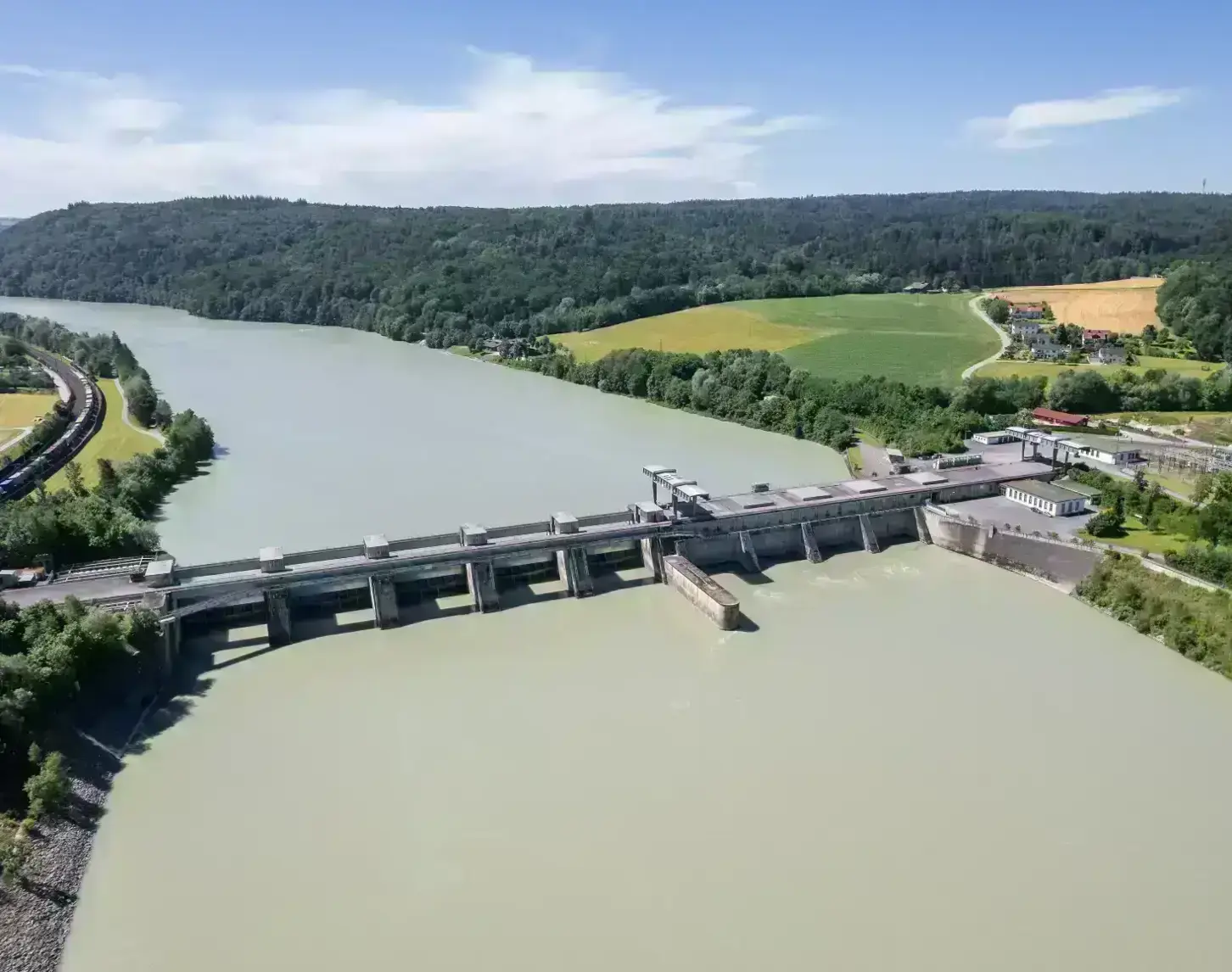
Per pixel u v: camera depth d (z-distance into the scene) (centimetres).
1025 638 10844
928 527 14450
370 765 8325
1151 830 7519
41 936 6331
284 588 10800
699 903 6712
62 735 8162
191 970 6144
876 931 6481
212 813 7694
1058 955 6309
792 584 12706
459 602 11881
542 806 7756
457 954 6269
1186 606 10600
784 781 8075
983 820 7606
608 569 13050
